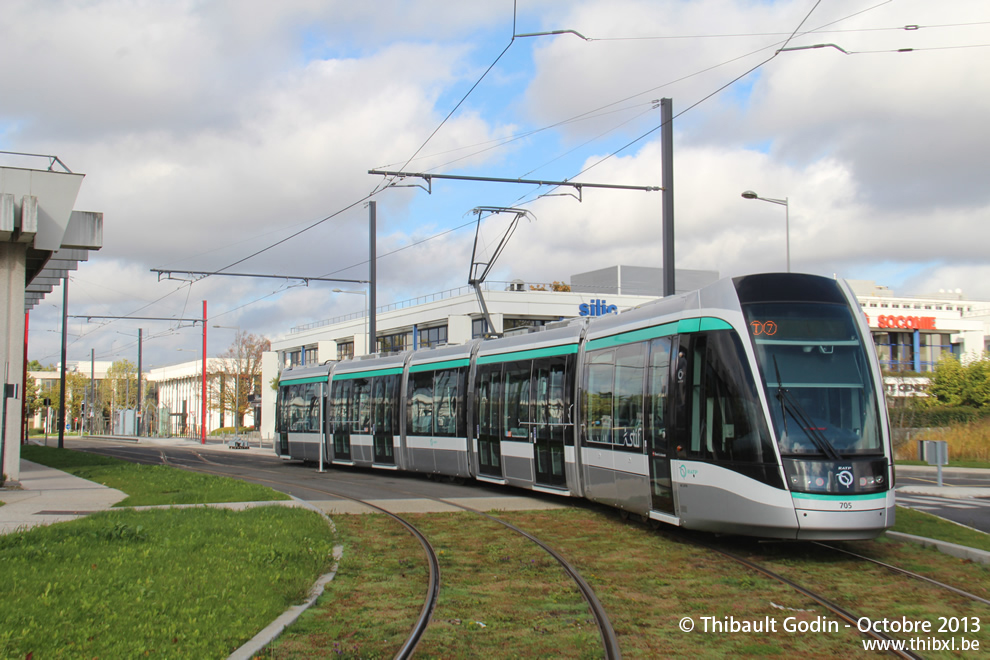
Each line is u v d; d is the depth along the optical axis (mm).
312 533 12133
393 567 10102
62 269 27594
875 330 59281
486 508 15883
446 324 51188
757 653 6754
